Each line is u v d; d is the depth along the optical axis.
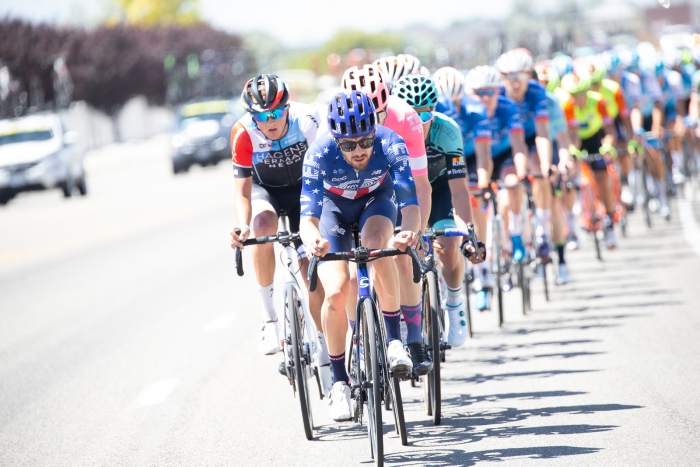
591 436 14.01
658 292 24.86
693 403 15.23
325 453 14.19
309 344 15.72
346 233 14.98
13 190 68.81
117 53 164.25
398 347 13.88
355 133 13.44
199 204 60.19
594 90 32.84
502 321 22.84
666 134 41.97
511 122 23.41
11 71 128.50
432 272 15.80
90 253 41.31
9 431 16.69
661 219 39.44
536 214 25.70
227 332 23.64
